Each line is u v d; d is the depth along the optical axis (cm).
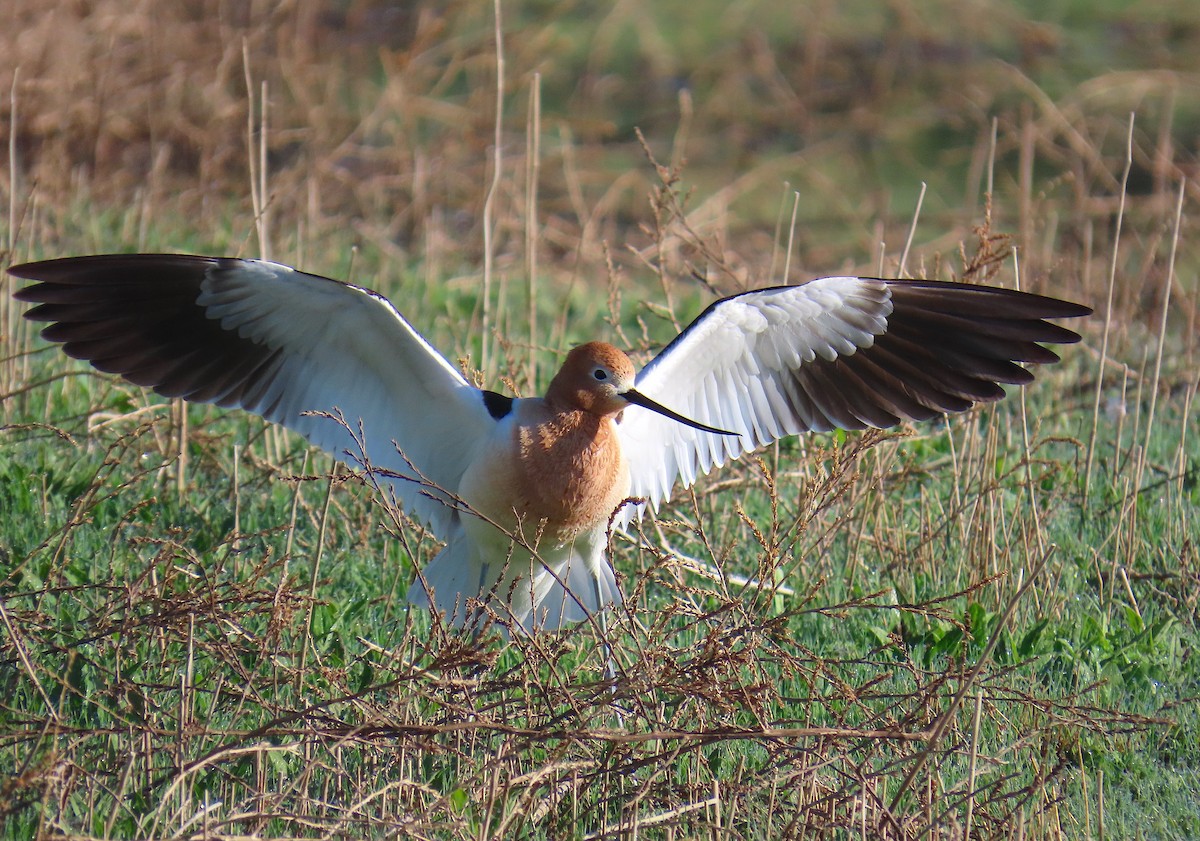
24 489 1117
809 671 865
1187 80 2842
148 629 893
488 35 2867
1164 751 908
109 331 962
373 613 1032
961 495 1207
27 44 2255
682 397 1042
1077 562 1146
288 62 2531
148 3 2459
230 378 984
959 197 2573
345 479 890
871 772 770
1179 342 1719
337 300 937
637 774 809
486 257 1341
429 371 963
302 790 764
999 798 779
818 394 1059
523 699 821
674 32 3152
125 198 2188
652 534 1152
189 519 1123
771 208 2555
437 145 2509
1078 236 2136
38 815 723
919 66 3002
